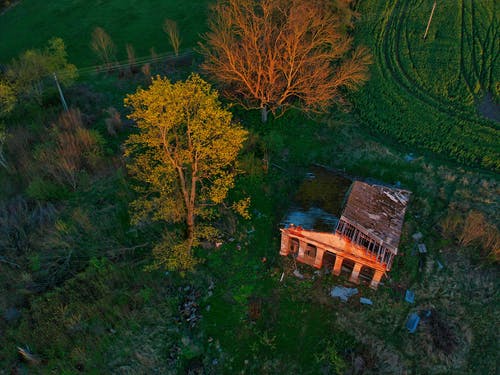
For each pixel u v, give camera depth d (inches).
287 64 1596.9
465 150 1614.2
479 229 1282.0
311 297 1229.7
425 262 1295.5
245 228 1397.6
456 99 1830.7
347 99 1891.0
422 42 2140.7
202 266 1306.6
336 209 1235.9
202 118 1093.8
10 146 1670.8
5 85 1728.6
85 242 1353.3
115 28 2454.5
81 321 1168.2
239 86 1800.0
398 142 1679.4
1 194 1535.4
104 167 1590.8
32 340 1142.3
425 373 1095.0
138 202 1277.1
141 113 1108.5
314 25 1585.9
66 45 2342.5
